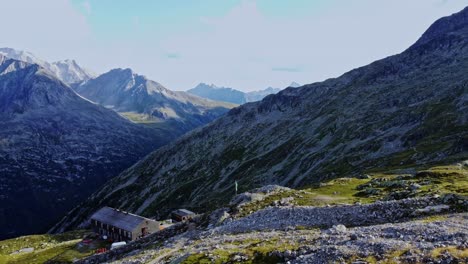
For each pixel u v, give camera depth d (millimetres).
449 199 50906
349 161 192250
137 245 80875
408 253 31781
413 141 183125
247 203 78188
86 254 113312
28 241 156375
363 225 50312
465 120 178500
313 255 36312
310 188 95125
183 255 49250
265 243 46812
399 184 78000
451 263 28641
